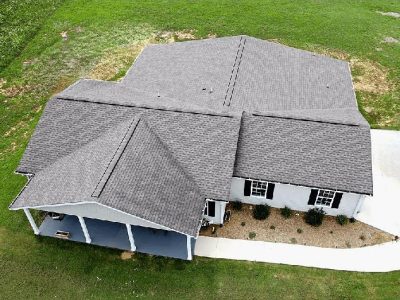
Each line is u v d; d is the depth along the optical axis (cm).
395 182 2819
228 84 3031
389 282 2288
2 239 2525
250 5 4759
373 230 2536
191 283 2303
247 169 2512
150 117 2634
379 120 3328
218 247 2456
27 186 2464
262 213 2581
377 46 4138
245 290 2272
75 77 3728
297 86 3116
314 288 2270
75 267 2388
